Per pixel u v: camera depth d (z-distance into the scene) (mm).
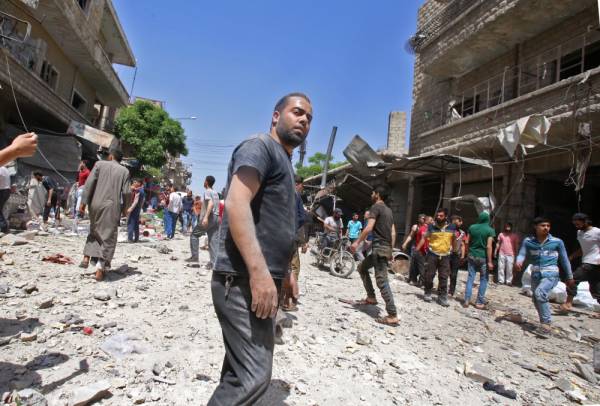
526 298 8664
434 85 16766
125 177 5562
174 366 3092
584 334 5949
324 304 5914
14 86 11734
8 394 2318
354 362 3721
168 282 5793
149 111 26219
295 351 3795
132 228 9812
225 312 1701
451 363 4102
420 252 9125
